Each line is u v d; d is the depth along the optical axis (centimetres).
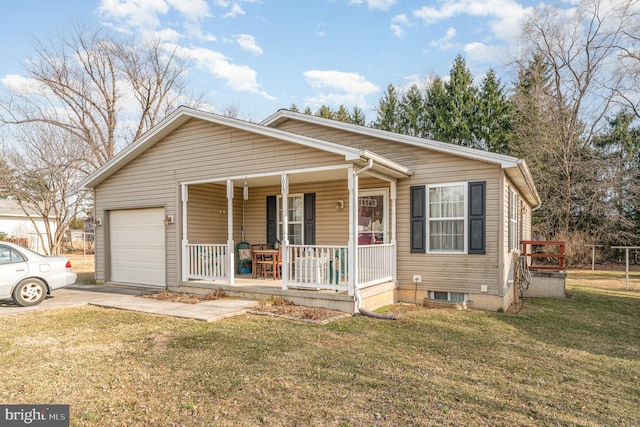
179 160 988
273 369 446
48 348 523
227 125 880
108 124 2486
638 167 2184
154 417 335
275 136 809
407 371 449
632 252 2069
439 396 381
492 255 810
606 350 565
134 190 1076
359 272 766
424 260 881
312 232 1067
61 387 396
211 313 714
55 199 2161
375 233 967
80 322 669
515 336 624
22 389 391
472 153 809
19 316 716
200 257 964
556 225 2178
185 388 394
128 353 501
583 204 2117
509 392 396
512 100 2383
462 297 852
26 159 2092
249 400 367
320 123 1019
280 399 369
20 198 2134
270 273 1049
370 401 367
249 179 941
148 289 1029
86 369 446
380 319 707
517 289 972
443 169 858
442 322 700
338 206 1026
